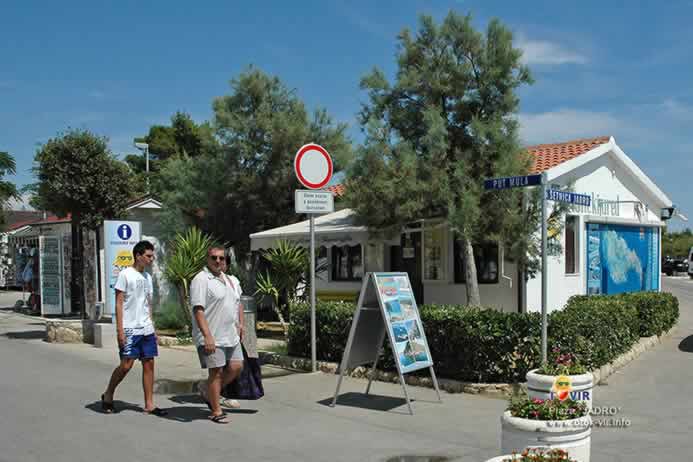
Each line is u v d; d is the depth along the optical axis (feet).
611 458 19.92
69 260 68.18
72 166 46.55
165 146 130.72
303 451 20.57
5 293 110.52
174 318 53.16
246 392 26.30
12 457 19.53
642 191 57.16
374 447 21.04
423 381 29.91
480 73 36.63
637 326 40.75
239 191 61.21
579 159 45.98
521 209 35.63
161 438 21.81
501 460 14.32
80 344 45.93
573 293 46.65
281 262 44.29
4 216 110.52
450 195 34.65
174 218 62.90
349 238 44.16
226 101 62.59
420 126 37.11
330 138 63.36
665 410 25.89
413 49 37.17
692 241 269.23
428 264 47.60
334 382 31.42
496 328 28.40
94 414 25.02
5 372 34.35
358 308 26.55
